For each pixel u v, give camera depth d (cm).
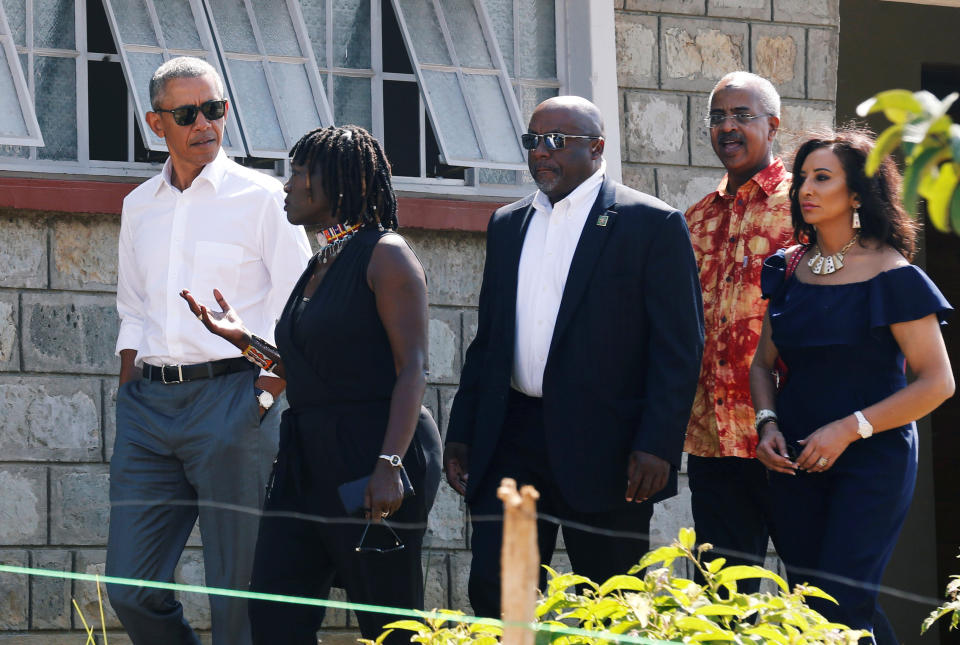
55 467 2055
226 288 1705
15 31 2078
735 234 1778
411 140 2298
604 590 1004
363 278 1448
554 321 1614
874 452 1484
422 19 2312
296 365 1457
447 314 2261
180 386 1670
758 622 991
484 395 1634
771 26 2488
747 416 1733
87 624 2055
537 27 2383
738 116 1789
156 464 1673
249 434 1664
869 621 1454
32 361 2052
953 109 3250
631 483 1535
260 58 2195
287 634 1437
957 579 1416
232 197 1717
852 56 3155
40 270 2062
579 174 1633
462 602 2214
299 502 1461
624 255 1582
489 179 2325
